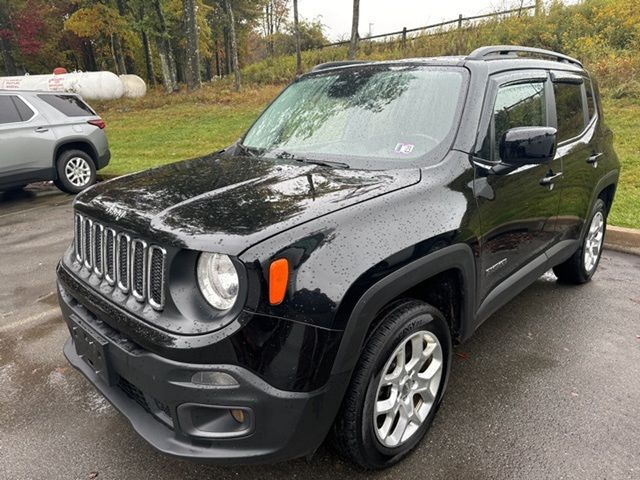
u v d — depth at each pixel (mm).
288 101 3566
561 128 3576
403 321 2186
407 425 2398
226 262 1868
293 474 2336
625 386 3002
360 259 1970
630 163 8117
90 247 2389
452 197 2428
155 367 1920
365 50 21672
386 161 2664
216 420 1962
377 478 2309
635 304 4098
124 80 22734
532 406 2818
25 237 6250
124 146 13289
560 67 3768
